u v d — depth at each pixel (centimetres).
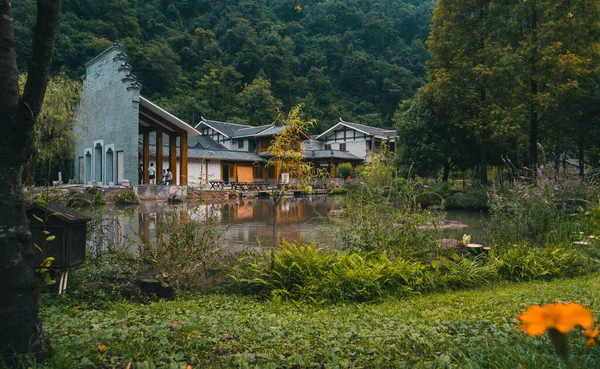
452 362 270
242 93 6341
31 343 248
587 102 1867
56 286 461
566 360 107
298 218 1504
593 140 2038
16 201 253
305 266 548
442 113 2431
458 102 2122
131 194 2098
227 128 4366
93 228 596
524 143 2519
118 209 1720
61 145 2225
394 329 367
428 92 2277
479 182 2108
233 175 3597
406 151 2547
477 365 244
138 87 2444
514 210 852
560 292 510
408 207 714
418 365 266
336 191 3403
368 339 330
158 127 2628
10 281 244
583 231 774
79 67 4866
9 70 251
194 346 300
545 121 2003
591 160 2559
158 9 7394
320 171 606
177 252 549
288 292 514
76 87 2086
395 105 7494
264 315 416
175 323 347
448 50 2202
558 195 995
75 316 383
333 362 279
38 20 239
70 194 640
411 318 411
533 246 740
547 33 1723
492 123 1889
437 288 571
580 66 1812
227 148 4159
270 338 329
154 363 266
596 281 582
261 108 6309
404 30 9194
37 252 429
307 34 8619
